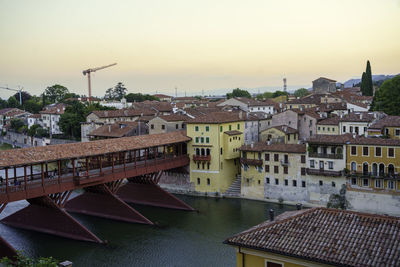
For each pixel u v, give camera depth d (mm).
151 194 81562
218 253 56094
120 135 99688
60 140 138750
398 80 108688
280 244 27391
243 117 99938
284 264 27156
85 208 75875
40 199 62938
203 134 86938
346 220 28375
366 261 24594
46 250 57844
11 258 52656
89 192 74688
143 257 55094
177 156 86188
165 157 86938
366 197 69500
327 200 73625
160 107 154875
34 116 177250
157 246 59031
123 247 58844
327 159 72812
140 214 69875
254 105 142500
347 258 25094
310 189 75625
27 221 67312
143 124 106188
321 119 106500
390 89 109812
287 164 77812
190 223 69312
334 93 153875
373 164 68625
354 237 26688
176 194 91188
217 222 69375
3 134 190875
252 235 28875
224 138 87188
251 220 69688
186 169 89812
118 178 71688
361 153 69562
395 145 66312
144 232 65188
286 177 78625
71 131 142625
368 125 95438
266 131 99562
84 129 122562
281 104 145000
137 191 83438
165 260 54031
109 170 70500
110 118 131250
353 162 70562
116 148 71125
